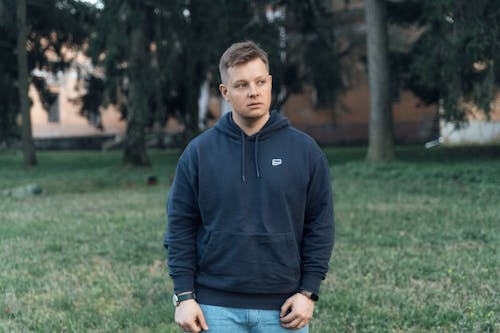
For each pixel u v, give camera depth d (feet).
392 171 49.62
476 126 94.07
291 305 8.07
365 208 34.35
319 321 15.60
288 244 8.02
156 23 61.72
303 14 72.74
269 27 69.97
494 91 51.96
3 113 75.82
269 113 8.32
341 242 25.32
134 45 61.82
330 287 18.54
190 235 8.34
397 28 82.43
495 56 48.49
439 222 29.43
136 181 55.67
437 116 71.20
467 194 39.19
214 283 8.09
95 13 62.13
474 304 16.31
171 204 8.39
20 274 20.83
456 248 23.61
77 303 17.61
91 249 24.70
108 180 56.54
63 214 34.68
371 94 58.85
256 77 7.80
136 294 18.31
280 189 7.95
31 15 70.08
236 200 7.95
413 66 55.31
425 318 15.46
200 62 69.56
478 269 20.10
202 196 8.07
